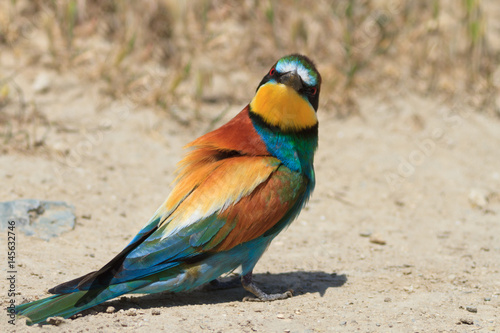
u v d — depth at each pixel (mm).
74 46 15969
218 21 17516
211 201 8141
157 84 15500
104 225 10945
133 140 13984
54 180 12039
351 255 10789
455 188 13906
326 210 12719
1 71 14984
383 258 10703
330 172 14148
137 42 16328
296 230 11805
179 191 8281
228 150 8688
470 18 17734
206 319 7750
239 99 15703
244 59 16609
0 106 14047
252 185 8289
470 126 16078
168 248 7949
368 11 17906
